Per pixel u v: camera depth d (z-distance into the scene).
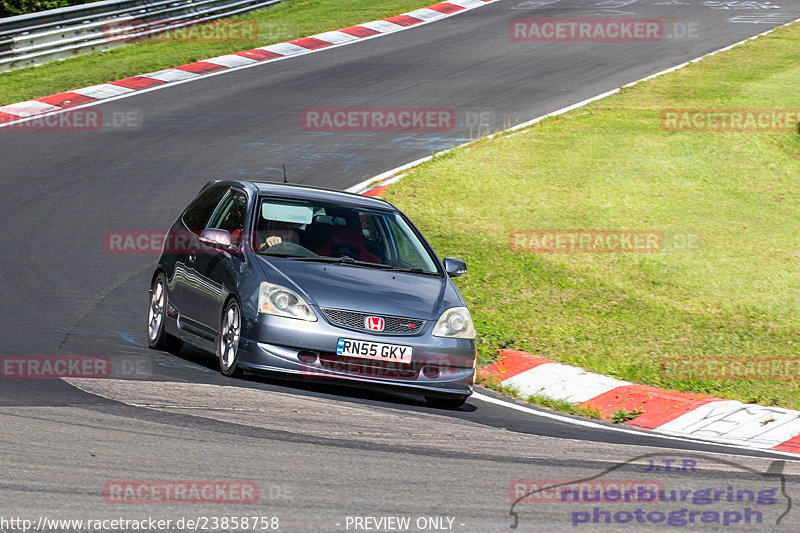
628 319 43.19
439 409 29.92
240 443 23.09
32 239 47.38
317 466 21.89
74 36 91.69
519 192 60.34
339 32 106.00
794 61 95.69
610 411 32.94
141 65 88.88
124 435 22.89
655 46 103.50
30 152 63.19
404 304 29.86
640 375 36.56
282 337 28.64
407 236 34.00
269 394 28.33
